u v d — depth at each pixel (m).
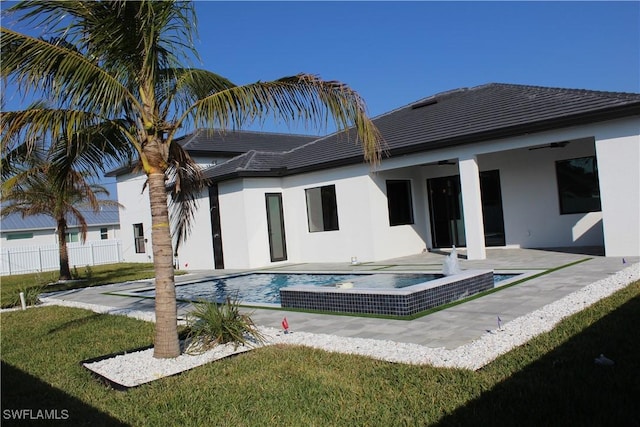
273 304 9.16
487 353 4.79
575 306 6.32
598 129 10.84
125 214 28.70
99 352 6.37
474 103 15.62
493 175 15.74
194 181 7.73
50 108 5.31
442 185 17.02
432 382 4.12
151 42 5.18
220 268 18.31
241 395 4.28
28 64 5.00
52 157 6.95
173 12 5.52
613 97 11.20
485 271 8.66
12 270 28.41
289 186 17.78
